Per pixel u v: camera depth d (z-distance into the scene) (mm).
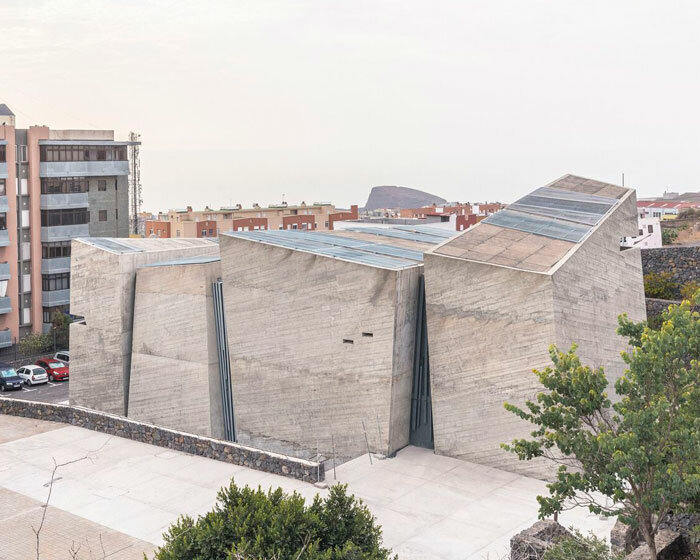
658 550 16281
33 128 58594
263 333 28703
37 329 59344
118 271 34250
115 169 63656
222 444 24984
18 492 22703
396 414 25422
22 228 58656
